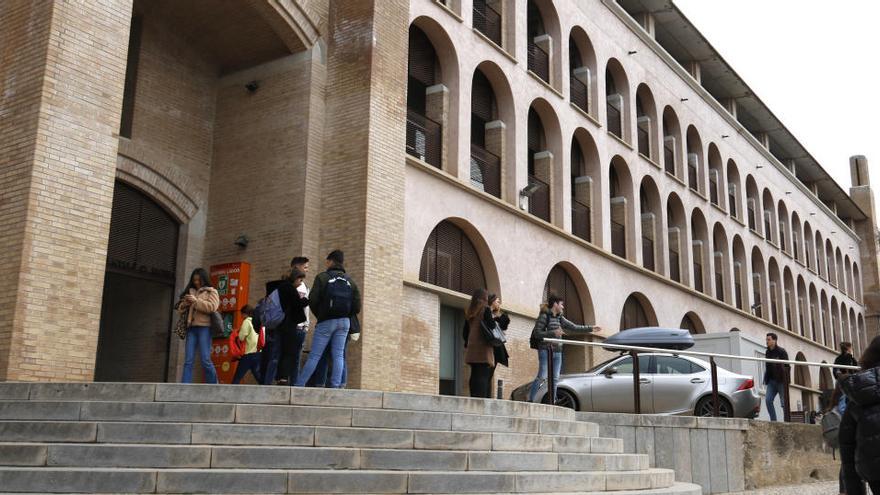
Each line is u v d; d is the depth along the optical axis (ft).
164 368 46.93
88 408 23.90
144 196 48.03
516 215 62.85
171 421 23.49
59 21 34.86
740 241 110.22
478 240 58.85
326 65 49.98
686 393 44.24
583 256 71.61
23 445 21.16
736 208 111.96
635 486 27.35
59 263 33.40
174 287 48.47
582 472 25.84
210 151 51.60
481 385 35.63
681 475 39.37
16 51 35.47
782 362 45.60
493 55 63.77
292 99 49.29
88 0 36.14
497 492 23.08
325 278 32.27
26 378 31.73
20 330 31.76
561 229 68.69
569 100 73.51
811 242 142.51
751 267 114.93
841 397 28.35
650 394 44.37
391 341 46.03
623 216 82.12
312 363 31.60
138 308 48.67
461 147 58.18
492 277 59.62
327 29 50.52
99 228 35.01
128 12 37.88
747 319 107.76
